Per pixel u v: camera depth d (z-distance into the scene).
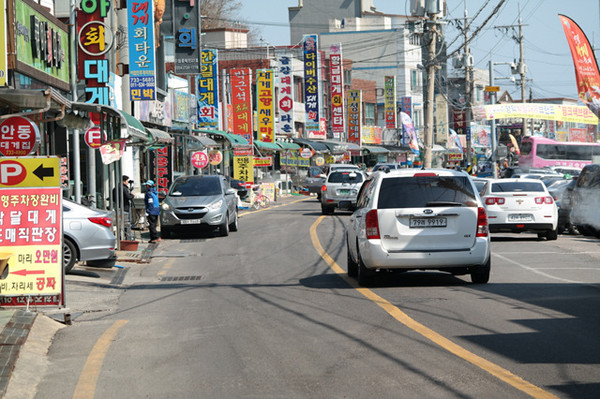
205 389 7.33
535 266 17.25
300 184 69.00
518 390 6.87
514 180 24.56
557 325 9.91
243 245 24.41
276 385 7.36
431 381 7.27
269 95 56.06
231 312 12.00
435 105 100.44
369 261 13.75
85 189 29.34
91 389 7.53
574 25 22.72
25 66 19.56
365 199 14.82
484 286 13.95
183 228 27.02
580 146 72.12
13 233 11.51
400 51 97.31
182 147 44.94
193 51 41.66
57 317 11.78
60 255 11.53
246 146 45.53
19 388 7.62
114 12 32.22
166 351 9.20
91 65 24.91
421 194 13.68
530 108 60.44
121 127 23.56
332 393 7.00
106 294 14.85
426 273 16.38
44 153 23.03
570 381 7.12
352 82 86.19
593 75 22.62
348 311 11.55
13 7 18.50
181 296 14.29
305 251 21.88
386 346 8.91
